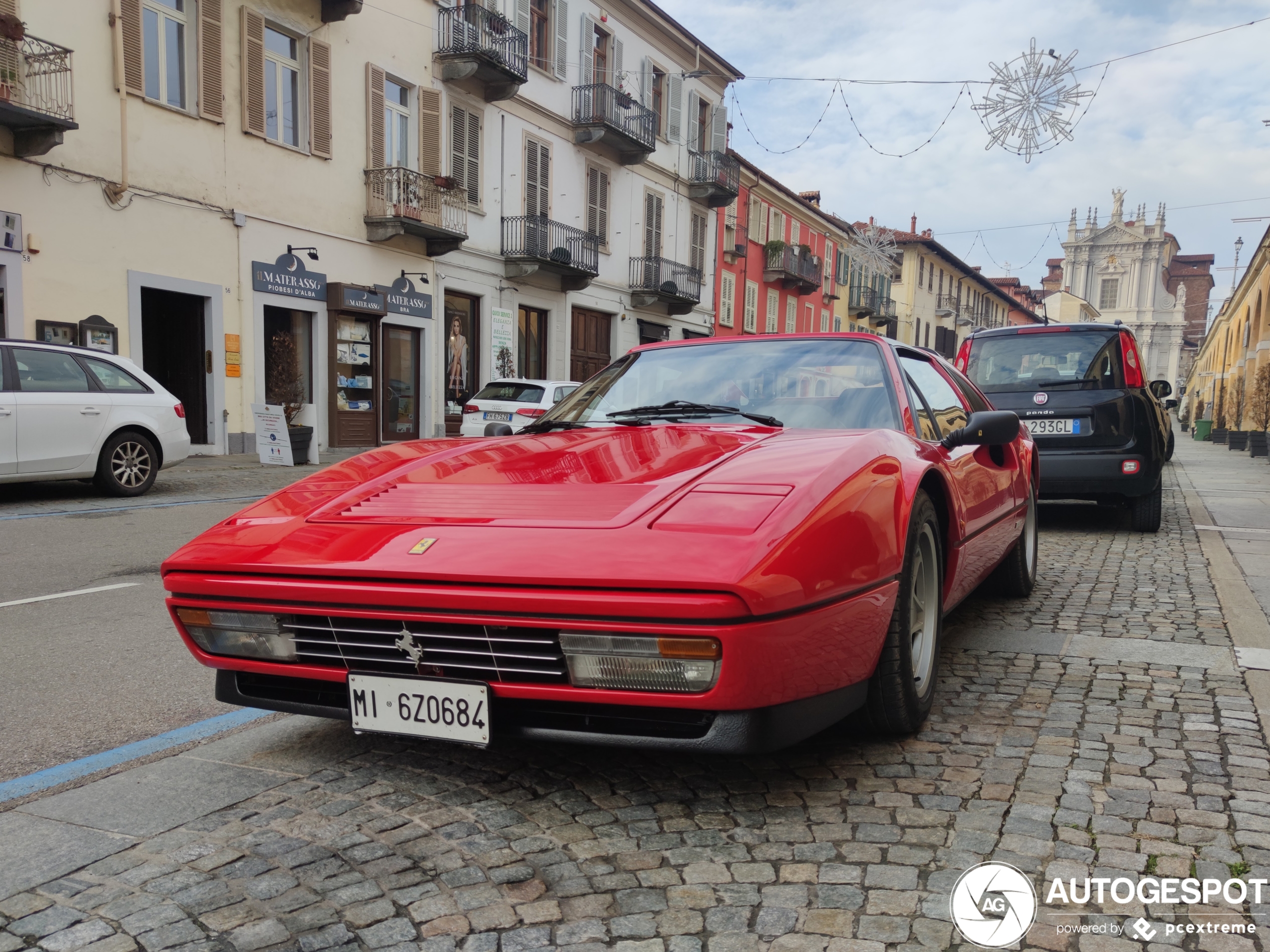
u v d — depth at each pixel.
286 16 15.54
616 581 1.98
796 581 2.03
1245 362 34.66
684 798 2.36
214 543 2.51
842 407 3.23
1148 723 2.92
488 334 21.12
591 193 24.47
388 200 17.77
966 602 4.84
